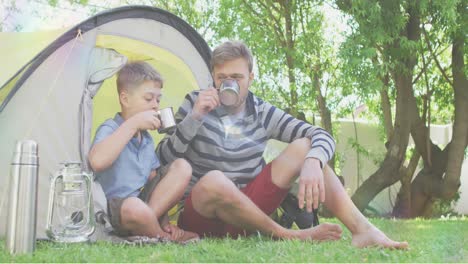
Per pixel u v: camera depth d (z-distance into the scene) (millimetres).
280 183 2541
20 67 2699
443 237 3264
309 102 8484
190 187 2818
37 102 2627
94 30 2822
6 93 2711
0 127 2594
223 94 2623
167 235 2490
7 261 1926
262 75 8688
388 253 2139
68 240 2303
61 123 2627
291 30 8180
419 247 2438
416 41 7516
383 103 8180
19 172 2094
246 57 2711
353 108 8672
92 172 2502
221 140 2766
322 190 2307
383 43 7340
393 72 7742
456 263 2162
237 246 2289
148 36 3205
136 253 2119
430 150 8141
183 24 3414
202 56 3549
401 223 4668
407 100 7746
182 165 2611
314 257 2021
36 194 2133
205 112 2637
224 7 8266
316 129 2654
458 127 7762
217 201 2416
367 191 7824
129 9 3047
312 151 2422
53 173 2588
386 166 7844
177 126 2684
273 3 8461
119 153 2508
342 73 7875
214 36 8906
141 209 2393
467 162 9672
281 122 2836
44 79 2650
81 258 1976
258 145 2812
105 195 2580
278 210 3270
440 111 9117
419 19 7652
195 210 2566
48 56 2654
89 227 2361
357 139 9000
